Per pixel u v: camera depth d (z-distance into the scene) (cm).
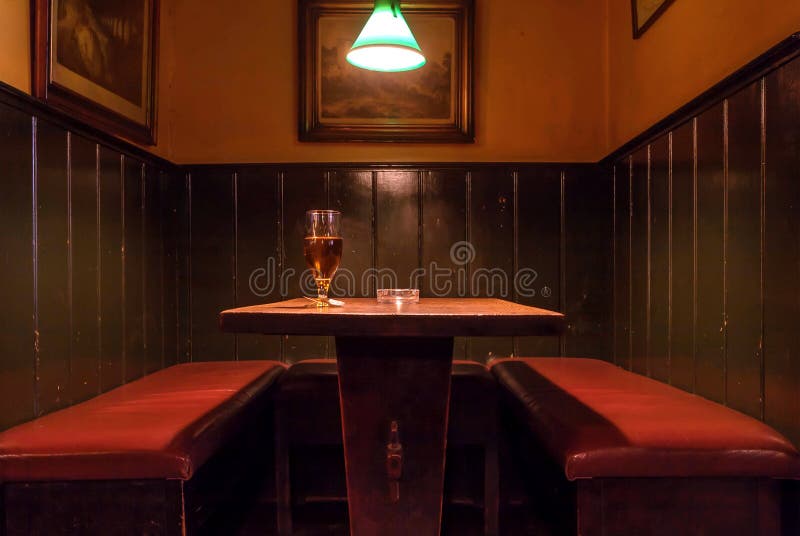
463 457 265
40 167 188
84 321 213
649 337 246
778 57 161
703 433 156
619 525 155
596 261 300
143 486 155
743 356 180
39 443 155
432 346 167
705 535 154
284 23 311
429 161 308
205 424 172
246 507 254
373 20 216
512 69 310
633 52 279
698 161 206
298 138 308
